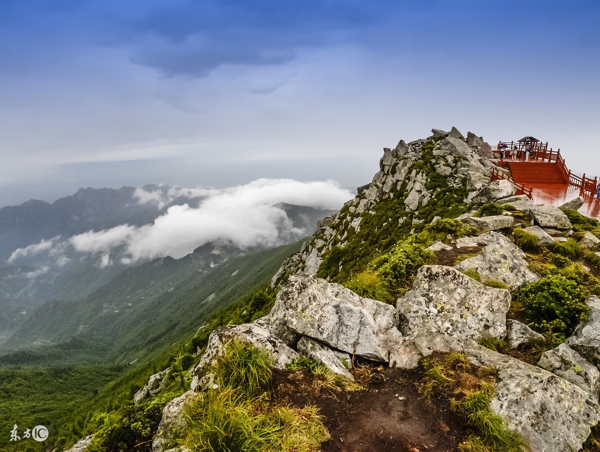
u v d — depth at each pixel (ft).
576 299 31.81
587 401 23.31
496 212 67.00
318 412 23.17
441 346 28.89
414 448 20.76
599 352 26.55
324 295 31.53
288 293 31.81
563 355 27.02
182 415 22.45
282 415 21.63
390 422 22.86
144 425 24.22
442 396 24.57
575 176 118.11
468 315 31.09
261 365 24.39
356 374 27.68
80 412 328.70
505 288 36.76
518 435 21.03
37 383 493.77
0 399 426.51
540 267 40.37
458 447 20.97
